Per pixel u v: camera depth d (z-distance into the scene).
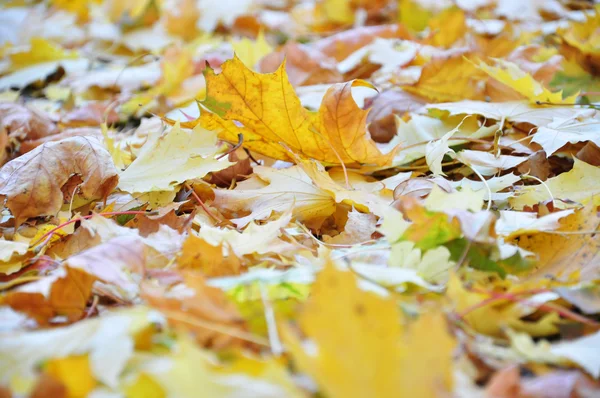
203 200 1.19
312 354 0.92
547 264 1.05
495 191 1.14
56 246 1.10
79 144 1.16
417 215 1.02
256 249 1.07
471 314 0.99
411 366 0.88
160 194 1.17
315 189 1.16
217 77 1.16
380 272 1.01
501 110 1.25
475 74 1.33
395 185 1.17
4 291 1.05
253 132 1.19
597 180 1.14
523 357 0.96
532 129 1.22
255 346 0.96
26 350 0.95
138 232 1.09
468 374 0.95
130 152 1.25
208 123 1.19
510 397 0.92
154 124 1.33
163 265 1.06
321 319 0.90
